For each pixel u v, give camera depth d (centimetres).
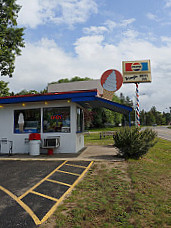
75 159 805
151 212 350
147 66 1204
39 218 334
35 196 436
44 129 1038
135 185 491
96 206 373
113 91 1086
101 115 5088
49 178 566
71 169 659
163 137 2577
